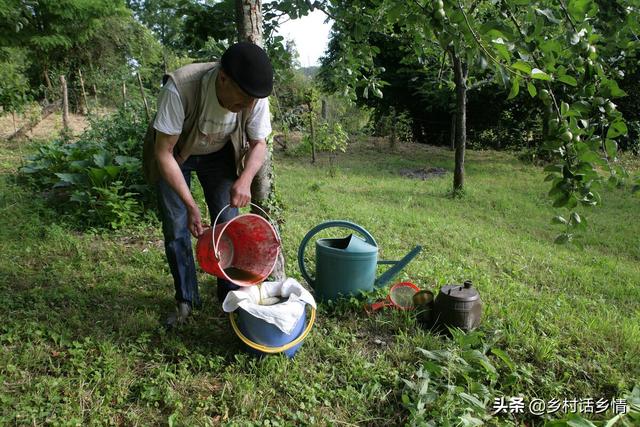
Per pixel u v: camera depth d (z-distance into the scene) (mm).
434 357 2709
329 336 3127
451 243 5473
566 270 4914
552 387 2729
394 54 15602
